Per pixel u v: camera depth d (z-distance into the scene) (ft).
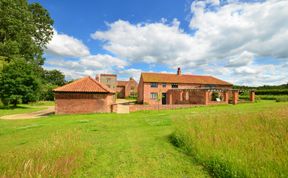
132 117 62.03
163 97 141.18
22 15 139.44
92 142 28.84
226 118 35.32
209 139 22.80
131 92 267.39
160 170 18.11
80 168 18.76
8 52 127.34
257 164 14.82
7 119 65.10
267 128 25.44
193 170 17.71
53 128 43.55
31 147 25.34
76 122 52.42
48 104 143.84
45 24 170.50
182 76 157.99
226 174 15.23
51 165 17.56
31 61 153.58
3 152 24.43
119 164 19.97
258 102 108.27
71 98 78.38
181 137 26.66
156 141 29.37
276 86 200.75
